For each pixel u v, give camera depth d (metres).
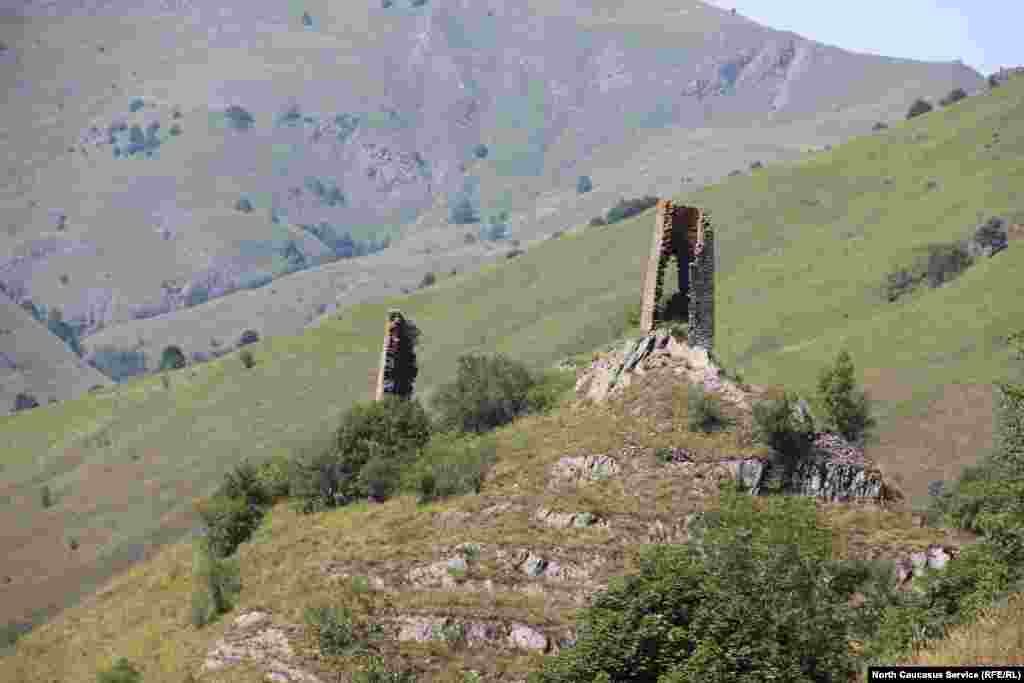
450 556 53.97
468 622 49.81
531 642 48.69
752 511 47.22
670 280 72.88
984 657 33.31
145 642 63.41
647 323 62.12
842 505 54.25
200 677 53.34
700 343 60.94
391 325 73.00
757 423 55.84
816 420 56.94
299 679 50.16
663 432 56.84
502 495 57.22
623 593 43.12
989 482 47.22
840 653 41.50
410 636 50.34
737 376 59.91
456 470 60.19
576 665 41.75
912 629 42.09
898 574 49.72
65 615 74.50
